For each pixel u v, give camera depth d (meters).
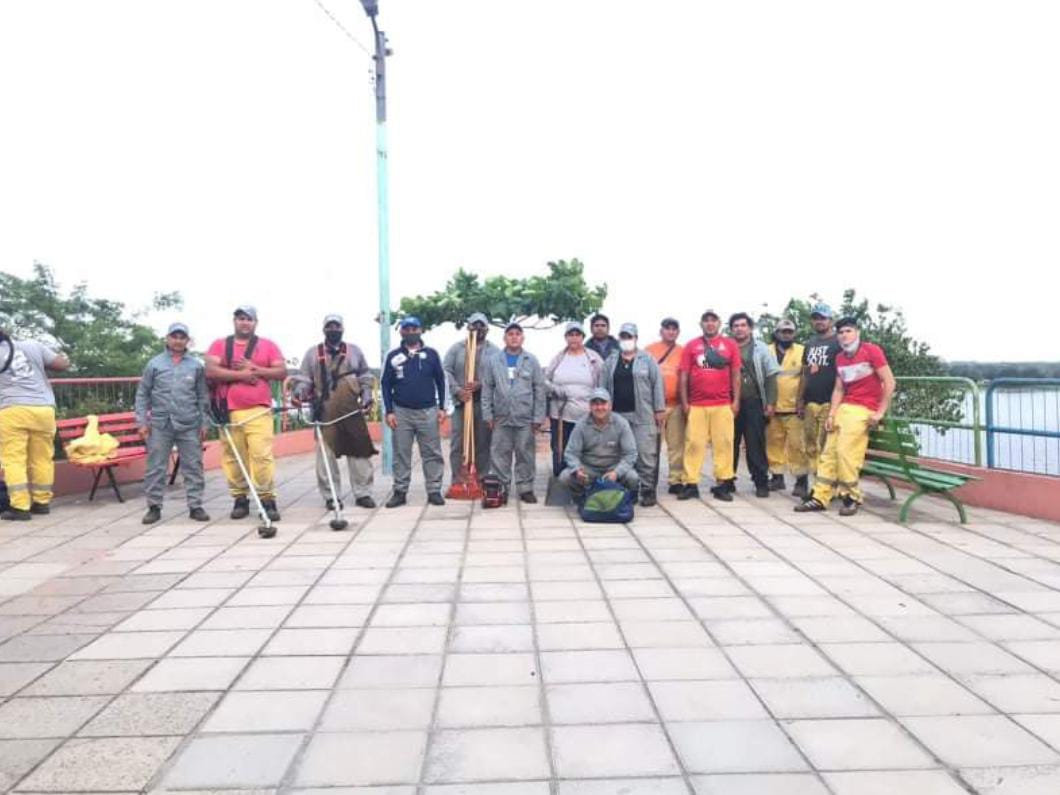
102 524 7.51
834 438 7.67
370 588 5.29
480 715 3.38
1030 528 6.82
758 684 3.65
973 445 8.05
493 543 6.55
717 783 2.82
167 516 7.90
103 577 5.66
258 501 7.00
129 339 22.86
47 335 21.75
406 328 8.17
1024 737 3.12
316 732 3.26
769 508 7.98
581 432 7.63
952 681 3.66
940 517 7.39
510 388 8.15
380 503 8.61
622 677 3.76
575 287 13.45
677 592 5.10
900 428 7.68
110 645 4.29
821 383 8.23
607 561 5.91
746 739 3.14
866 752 3.02
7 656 4.14
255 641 4.32
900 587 5.13
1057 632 4.27
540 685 3.68
